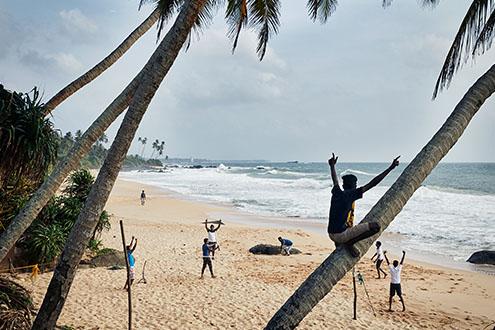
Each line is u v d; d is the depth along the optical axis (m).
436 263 18.17
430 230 25.20
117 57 7.73
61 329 8.16
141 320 9.91
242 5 7.53
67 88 7.53
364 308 11.96
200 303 11.52
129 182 64.75
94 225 4.79
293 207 36.16
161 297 11.80
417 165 3.70
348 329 10.31
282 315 3.46
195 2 4.71
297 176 81.25
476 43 5.52
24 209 5.54
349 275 15.74
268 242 21.77
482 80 3.90
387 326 10.68
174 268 15.47
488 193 46.91
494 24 5.54
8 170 6.67
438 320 11.35
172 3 7.25
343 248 3.55
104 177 4.79
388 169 3.62
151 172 108.69
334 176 3.85
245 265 16.77
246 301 11.89
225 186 57.41
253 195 45.56
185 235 22.62
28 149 6.55
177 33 4.70
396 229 25.58
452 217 29.61
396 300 12.94
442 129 3.81
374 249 20.73
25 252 12.46
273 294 12.70
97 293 11.74
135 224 25.33
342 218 3.52
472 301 13.11
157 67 4.72
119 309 10.56
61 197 14.53
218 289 12.98
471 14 5.03
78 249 4.71
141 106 4.75
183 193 47.62
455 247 21.08
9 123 6.48
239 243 21.31
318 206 36.62
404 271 16.69
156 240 20.72
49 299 4.66
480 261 18.02
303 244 21.61
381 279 15.25
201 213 32.56
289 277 15.00
